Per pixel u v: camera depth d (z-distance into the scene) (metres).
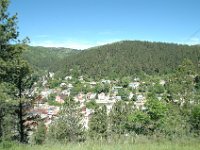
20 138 23.53
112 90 155.00
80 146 13.30
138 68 180.38
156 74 171.62
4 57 17.91
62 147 13.16
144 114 28.95
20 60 18.33
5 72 17.73
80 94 152.50
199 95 38.19
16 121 23.67
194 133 19.16
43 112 70.75
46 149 12.73
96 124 47.19
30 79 22.86
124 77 179.50
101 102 128.25
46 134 33.41
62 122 34.03
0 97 17.81
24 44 18.30
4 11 17.27
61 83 179.00
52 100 127.44
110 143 14.87
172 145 13.49
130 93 143.00
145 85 154.00
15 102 19.55
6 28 17.56
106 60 197.62
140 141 15.91
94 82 180.12
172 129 20.05
